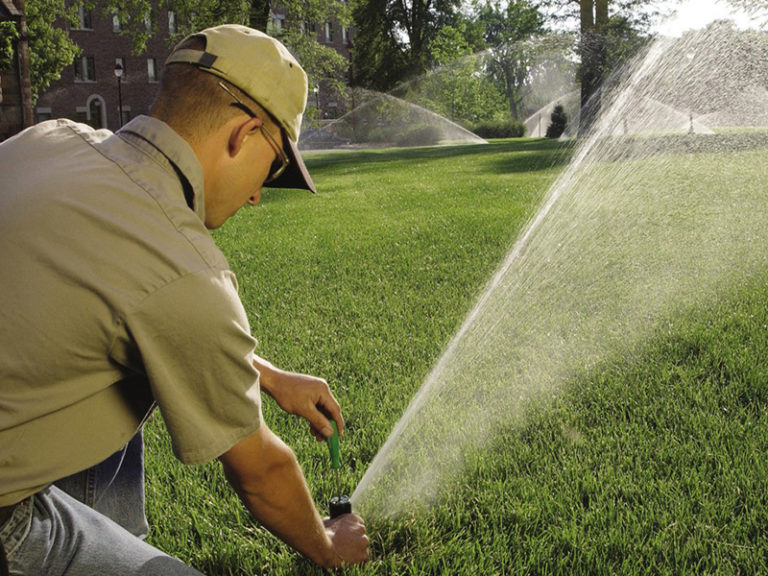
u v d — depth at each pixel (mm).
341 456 2670
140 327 1303
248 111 1451
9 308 1281
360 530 2062
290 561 2059
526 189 11797
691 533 2129
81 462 1389
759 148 9008
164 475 2553
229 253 7238
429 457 2678
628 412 2967
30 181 1360
